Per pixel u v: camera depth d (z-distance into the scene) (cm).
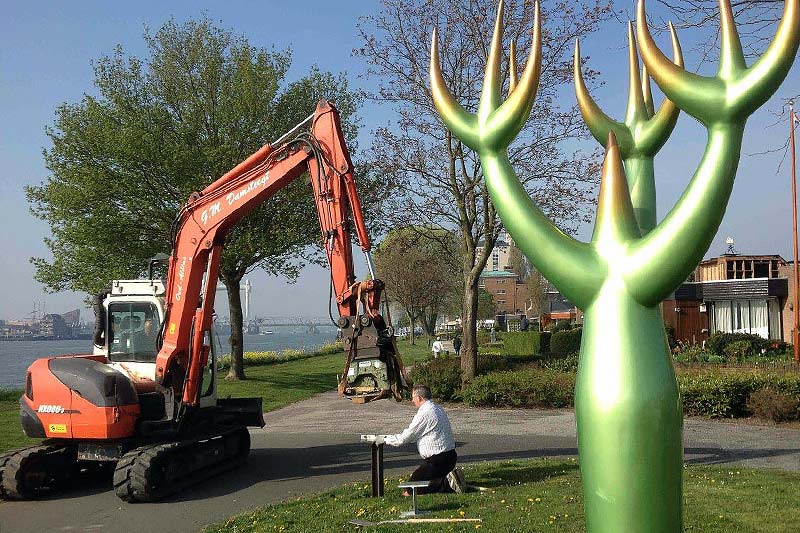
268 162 1027
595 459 304
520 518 723
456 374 1972
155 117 2341
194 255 1084
